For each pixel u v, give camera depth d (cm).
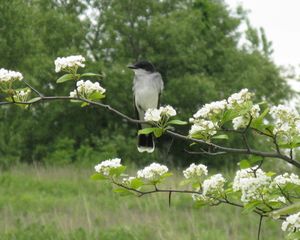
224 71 3434
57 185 1952
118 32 3306
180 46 3222
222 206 1552
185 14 3353
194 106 3116
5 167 2708
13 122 3192
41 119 3206
